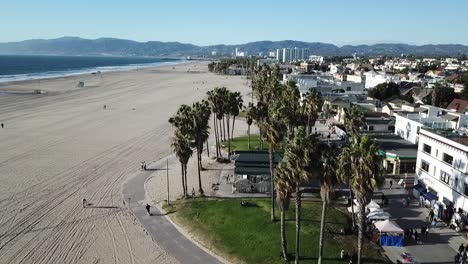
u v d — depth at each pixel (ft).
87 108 451.12
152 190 204.03
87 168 237.66
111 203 186.80
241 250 142.20
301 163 115.55
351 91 510.17
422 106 340.59
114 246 146.41
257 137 318.04
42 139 304.50
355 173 107.55
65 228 160.66
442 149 177.27
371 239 150.92
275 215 160.76
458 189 164.86
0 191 198.29
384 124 305.32
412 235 153.79
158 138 316.60
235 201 176.86
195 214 169.48
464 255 135.13
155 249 144.66
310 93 260.62
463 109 342.64
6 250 142.72
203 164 247.70
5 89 600.80
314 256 135.33
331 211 167.32
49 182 212.64
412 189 201.26
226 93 266.98
